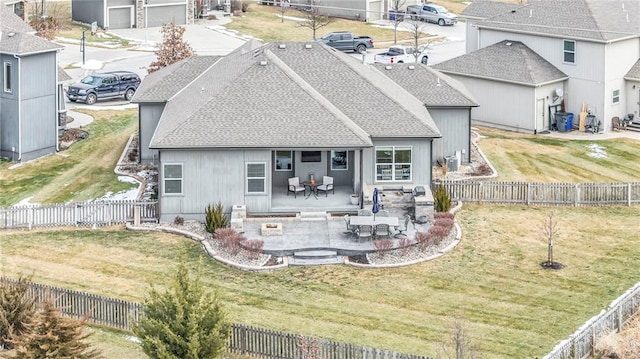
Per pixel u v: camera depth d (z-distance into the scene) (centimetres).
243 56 5984
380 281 4412
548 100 7075
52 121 6406
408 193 5322
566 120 7044
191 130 5131
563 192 5488
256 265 4581
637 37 7112
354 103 5544
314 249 4719
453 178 5894
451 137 6122
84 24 10462
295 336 3562
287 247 4734
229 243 4697
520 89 7012
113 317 3878
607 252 4778
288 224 5062
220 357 3497
